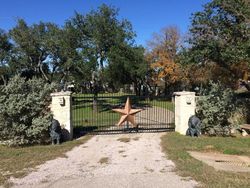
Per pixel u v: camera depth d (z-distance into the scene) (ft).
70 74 113.60
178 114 46.01
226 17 54.90
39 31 135.23
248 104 48.01
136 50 91.86
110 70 85.76
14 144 39.14
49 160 31.48
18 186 23.84
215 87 45.62
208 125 44.24
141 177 25.27
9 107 38.63
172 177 25.05
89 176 25.94
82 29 86.02
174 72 140.05
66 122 42.01
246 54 47.26
